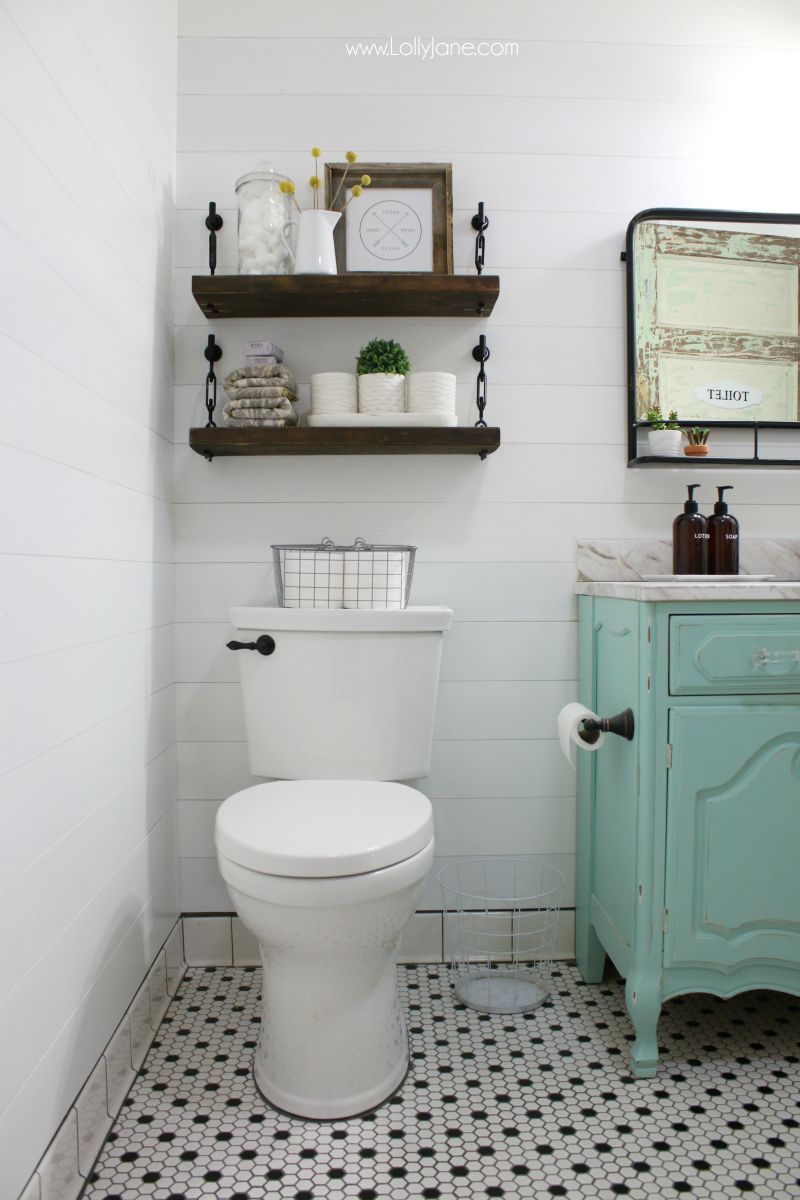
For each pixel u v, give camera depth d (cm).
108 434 128
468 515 175
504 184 175
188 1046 144
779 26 178
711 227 177
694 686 130
